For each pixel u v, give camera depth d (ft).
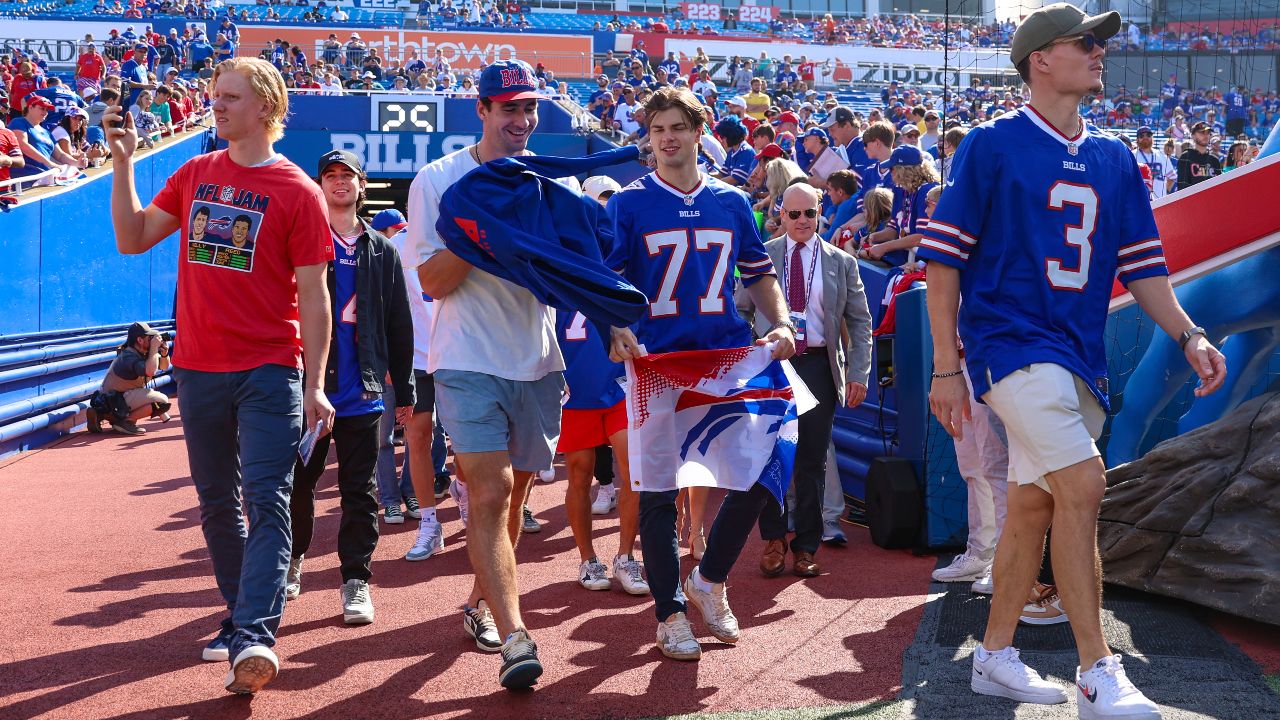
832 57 102.89
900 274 20.29
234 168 11.72
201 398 11.70
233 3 104.22
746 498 12.51
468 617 13.28
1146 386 17.31
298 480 15.06
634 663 12.35
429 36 90.68
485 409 11.59
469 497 11.60
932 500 17.74
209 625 14.29
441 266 11.66
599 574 15.88
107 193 42.50
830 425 16.81
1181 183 34.06
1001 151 10.28
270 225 11.53
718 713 10.68
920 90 95.20
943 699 10.80
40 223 35.37
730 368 12.58
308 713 11.01
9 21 90.79
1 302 32.12
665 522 12.54
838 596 15.19
